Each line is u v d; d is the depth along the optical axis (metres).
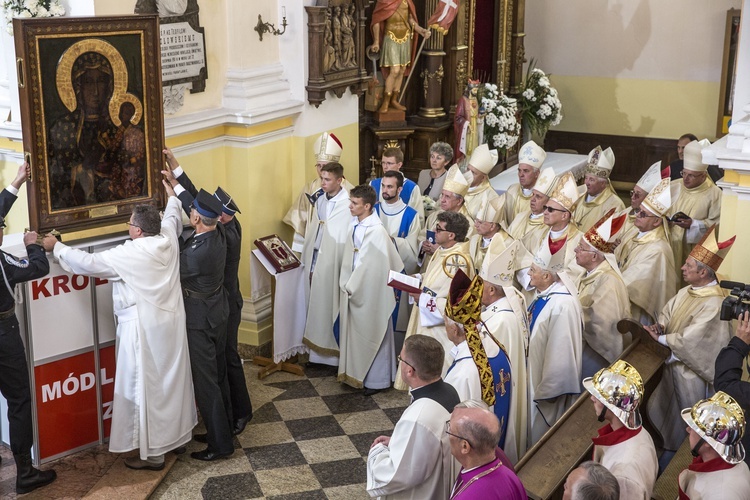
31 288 4.79
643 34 10.96
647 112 11.17
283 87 6.79
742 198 5.03
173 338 4.96
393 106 8.66
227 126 6.52
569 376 4.86
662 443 5.19
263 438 5.60
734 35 10.37
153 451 5.00
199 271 5.03
